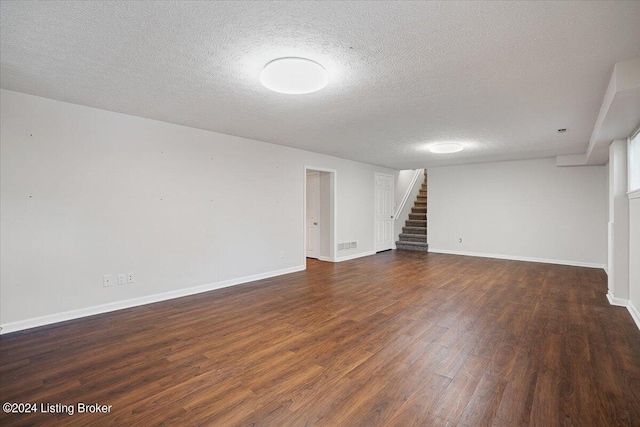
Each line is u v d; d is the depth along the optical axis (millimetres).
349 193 7168
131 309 3666
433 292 4375
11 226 2973
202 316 3443
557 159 6293
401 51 2162
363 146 5469
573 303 3877
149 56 2250
